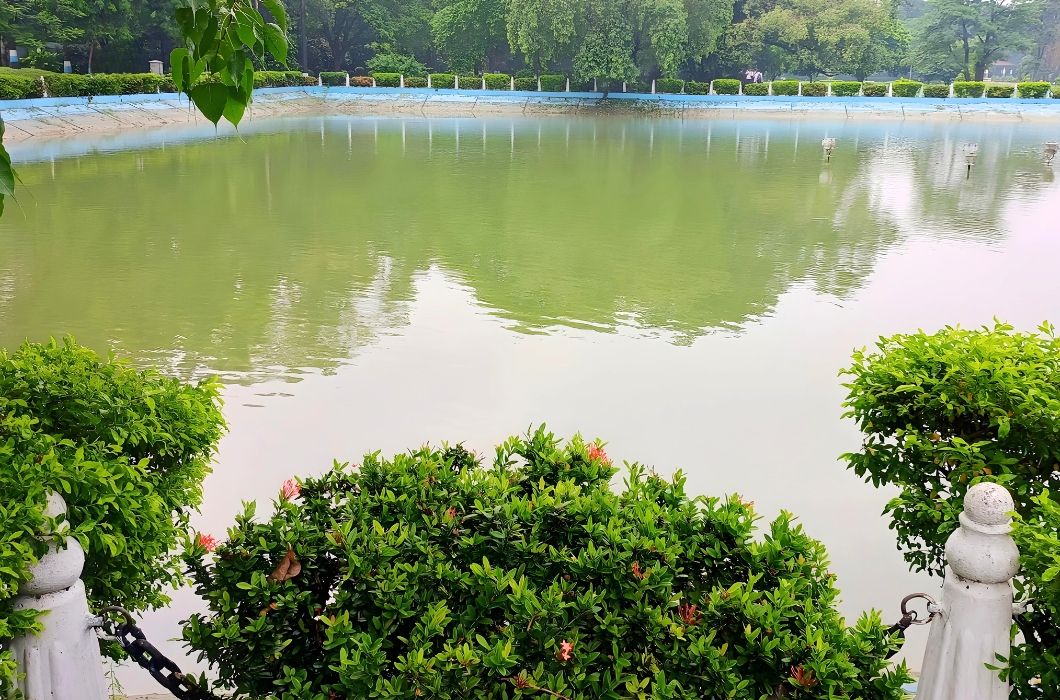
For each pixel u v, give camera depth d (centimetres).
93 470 244
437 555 262
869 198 1767
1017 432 286
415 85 4856
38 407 284
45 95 2922
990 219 1511
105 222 1377
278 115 4150
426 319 863
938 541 287
